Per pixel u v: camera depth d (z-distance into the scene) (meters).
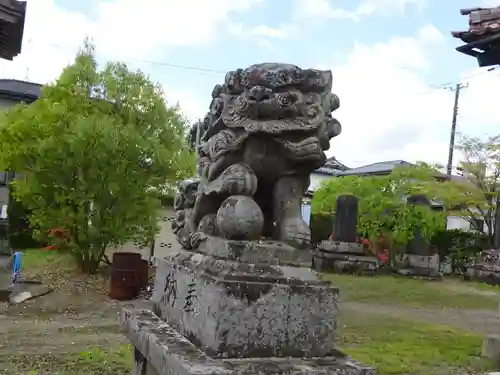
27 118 10.70
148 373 3.13
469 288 15.64
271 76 2.96
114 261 10.48
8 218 17.44
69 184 10.84
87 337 7.21
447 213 18.75
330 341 2.66
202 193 3.28
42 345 6.64
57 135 10.53
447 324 9.36
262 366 2.40
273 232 3.16
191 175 12.04
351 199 18.36
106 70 11.74
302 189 3.16
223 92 3.31
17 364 5.65
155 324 3.21
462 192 18.55
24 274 12.34
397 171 18.48
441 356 6.54
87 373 5.38
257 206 2.92
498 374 5.57
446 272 20.25
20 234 17.70
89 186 10.73
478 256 18.97
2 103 20.89
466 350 7.00
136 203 11.33
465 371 5.91
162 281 3.58
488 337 6.60
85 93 11.40
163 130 11.91
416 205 18.06
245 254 2.78
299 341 2.60
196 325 2.76
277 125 2.92
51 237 11.52
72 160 10.41
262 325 2.54
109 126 10.41
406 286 15.02
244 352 2.50
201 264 2.91
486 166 19.47
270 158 3.05
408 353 6.65
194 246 3.28
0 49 9.98
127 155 10.72
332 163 34.81
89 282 11.35
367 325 8.73
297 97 2.95
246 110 2.97
